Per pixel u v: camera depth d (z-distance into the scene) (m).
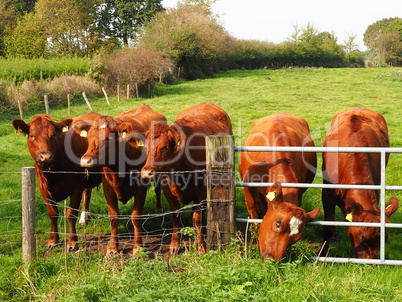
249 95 24.56
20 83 25.80
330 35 63.84
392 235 6.54
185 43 36.69
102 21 54.94
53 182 6.49
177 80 34.19
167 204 8.23
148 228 7.14
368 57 78.50
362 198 5.14
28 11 59.34
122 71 26.06
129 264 4.94
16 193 8.66
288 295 4.11
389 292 4.29
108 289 4.32
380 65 57.62
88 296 4.24
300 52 52.59
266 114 17.81
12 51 43.62
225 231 5.38
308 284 4.32
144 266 4.69
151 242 6.55
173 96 25.11
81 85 25.56
